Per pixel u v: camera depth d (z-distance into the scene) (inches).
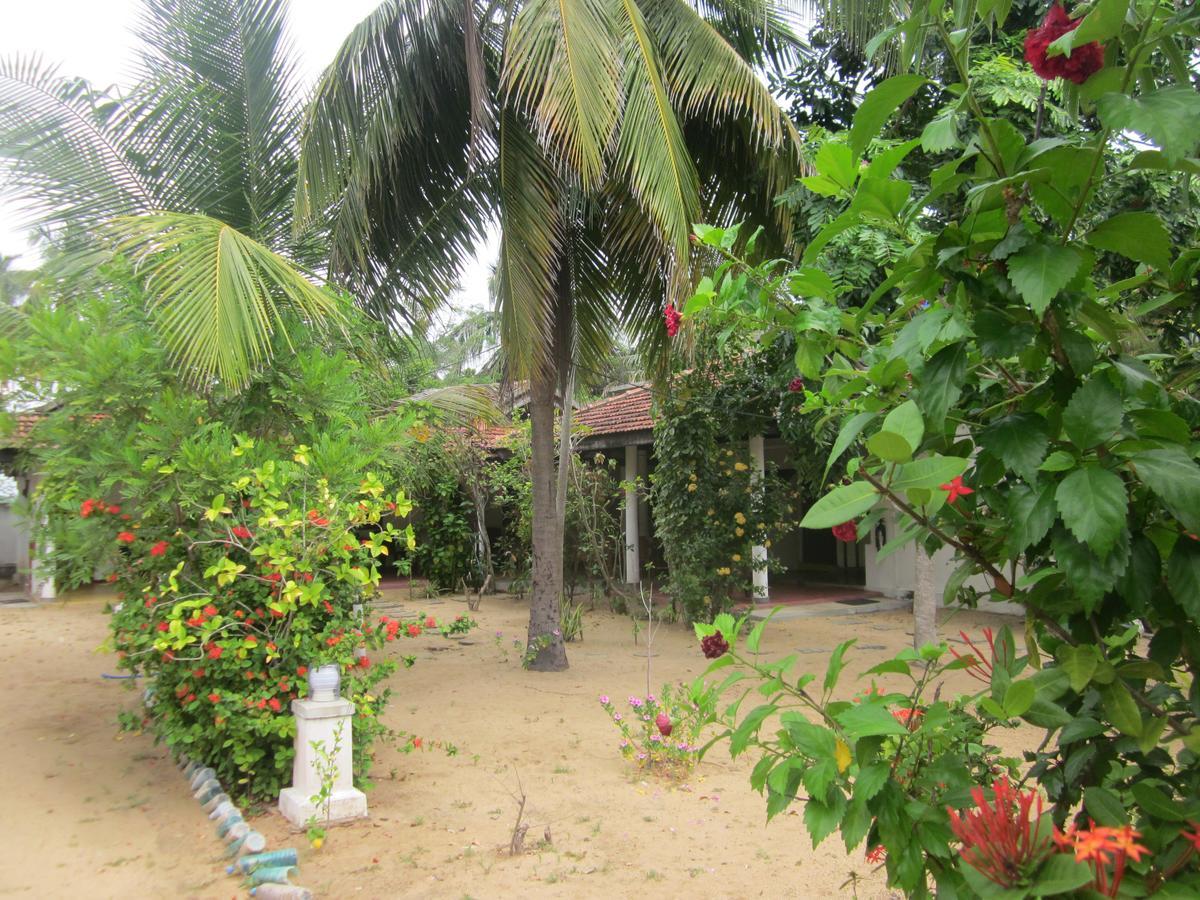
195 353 184.4
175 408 186.4
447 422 386.3
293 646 185.8
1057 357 59.4
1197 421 64.0
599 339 367.9
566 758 224.2
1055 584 61.4
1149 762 61.9
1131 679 63.9
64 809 185.6
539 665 339.0
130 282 213.2
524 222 294.8
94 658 371.2
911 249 61.9
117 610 219.3
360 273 319.6
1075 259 52.0
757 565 425.7
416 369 478.9
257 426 222.2
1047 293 51.5
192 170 278.5
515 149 297.6
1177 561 54.3
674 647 391.5
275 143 296.7
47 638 423.5
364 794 190.2
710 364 395.5
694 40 281.3
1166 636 59.2
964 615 433.7
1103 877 44.9
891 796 59.9
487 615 506.3
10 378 199.0
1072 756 63.2
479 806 188.4
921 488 54.7
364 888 148.1
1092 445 53.3
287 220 303.3
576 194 319.6
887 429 56.1
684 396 415.2
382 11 286.2
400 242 334.0
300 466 193.9
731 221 328.2
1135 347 78.0
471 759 223.5
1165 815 52.7
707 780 205.0
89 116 261.7
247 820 180.5
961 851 51.8
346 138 295.3
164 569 190.9
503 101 299.0
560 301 345.4
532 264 295.0
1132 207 219.5
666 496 426.9
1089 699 64.2
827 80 351.6
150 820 179.6
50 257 269.6
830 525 57.0
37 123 258.1
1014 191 57.2
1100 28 54.1
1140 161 55.3
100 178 268.5
